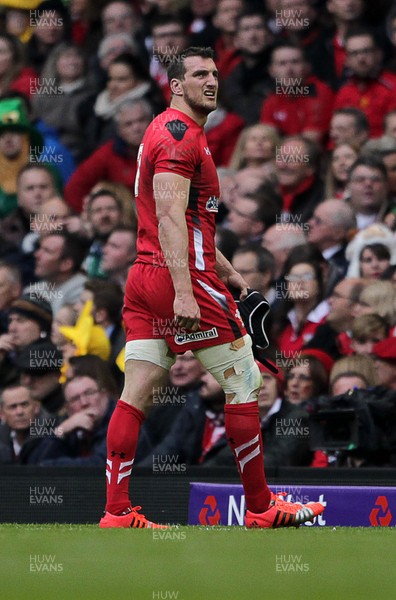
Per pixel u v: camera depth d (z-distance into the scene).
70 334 25.91
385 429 21.77
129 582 10.30
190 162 15.45
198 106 15.77
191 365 24.36
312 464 22.92
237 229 27.08
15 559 11.41
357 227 26.45
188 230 15.68
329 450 21.83
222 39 30.34
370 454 21.91
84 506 23.00
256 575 10.61
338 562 11.22
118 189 28.20
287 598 9.58
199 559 11.36
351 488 19.75
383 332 24.19
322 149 28.27
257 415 16.00
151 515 22.53
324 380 23.89
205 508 20.62
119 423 15.98
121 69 29.81
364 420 21.41
